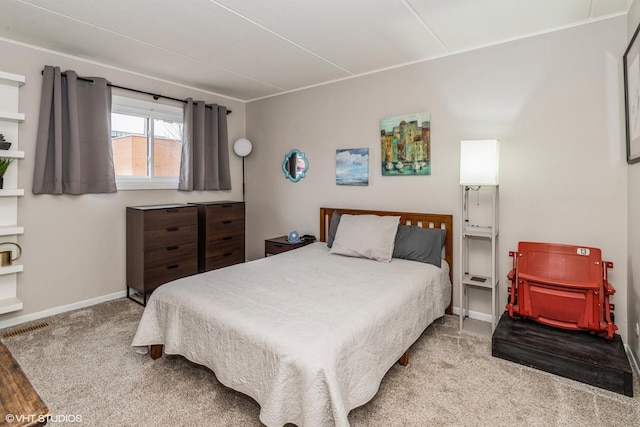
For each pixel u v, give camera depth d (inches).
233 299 79.2
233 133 179.9
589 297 85.9
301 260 116.4
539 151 102.7
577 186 97.3
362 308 74.0
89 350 93.0
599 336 87.4
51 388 75.8
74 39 106.4
